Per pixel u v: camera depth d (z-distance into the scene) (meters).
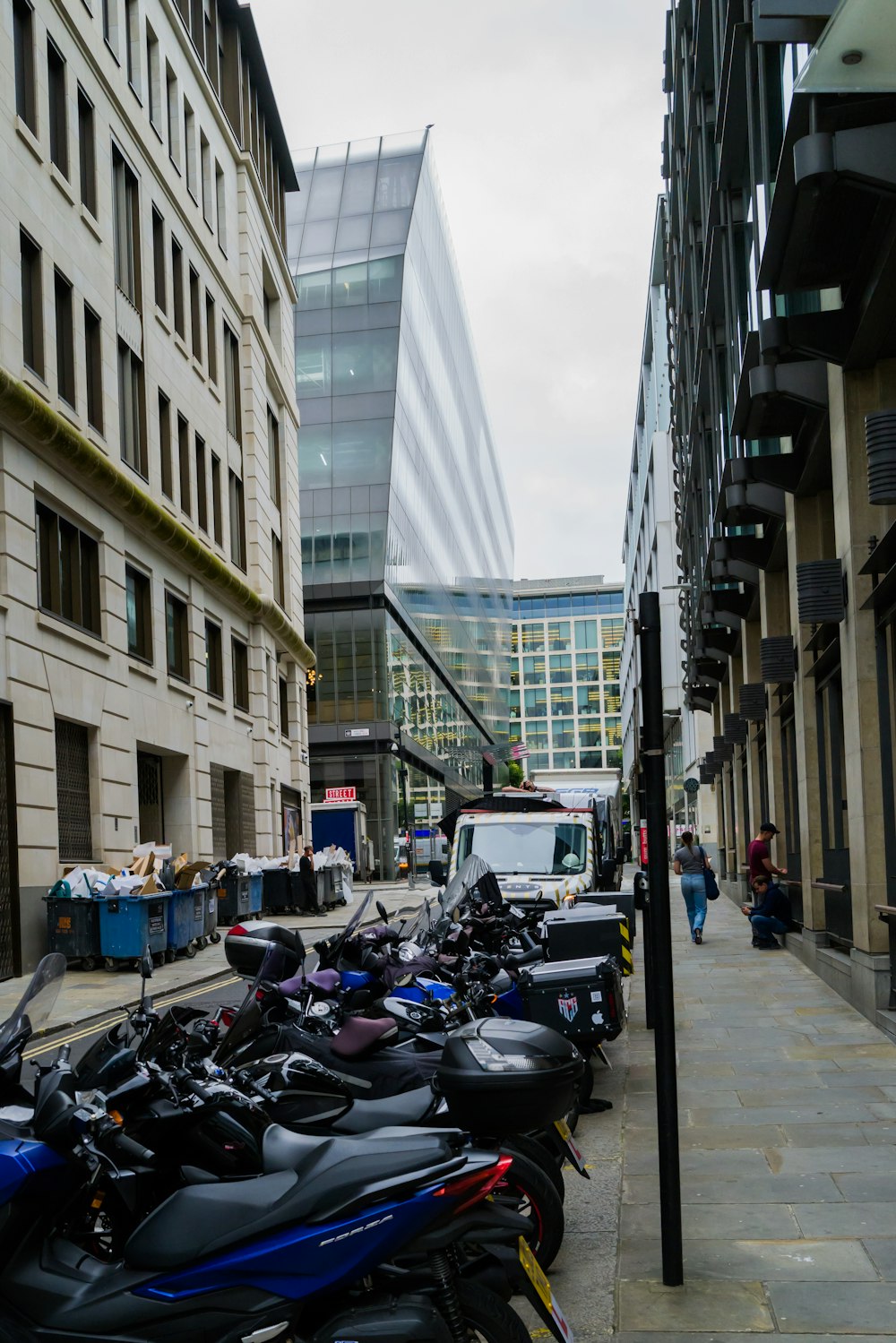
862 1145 6.79
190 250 31.28
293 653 40.84
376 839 60.03
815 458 13.70
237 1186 3.57
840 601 11.40
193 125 32.25
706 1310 4.59
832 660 12.83
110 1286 3.50
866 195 8.55
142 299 26.42
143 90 27.48
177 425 29.33
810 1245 5.22
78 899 17.66
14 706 18.28
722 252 17.39
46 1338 3.46
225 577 31.33
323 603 61.28
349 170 70.94
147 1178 3.80
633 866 56.59
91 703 21.77
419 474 70.94
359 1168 3.51
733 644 27.84
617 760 118.06
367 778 60.19
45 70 21.05
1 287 18.53
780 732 19.20
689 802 55.09
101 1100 3.66
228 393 35.50
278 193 44.09
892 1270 4.88
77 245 22.27
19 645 18.56
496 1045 4.18
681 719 57.38
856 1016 11.29
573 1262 5.20
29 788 18.66
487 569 109.69
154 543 26.22
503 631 123.31
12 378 17.84
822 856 14.87
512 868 15.06
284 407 42.06
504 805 17.61
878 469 8.82
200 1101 3.77
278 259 41.62
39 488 19.86
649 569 66.25
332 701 60.69
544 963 8.13
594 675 169.38
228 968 17.92
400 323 63.97
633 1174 6.52
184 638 29.06
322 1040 5.36
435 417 78.25
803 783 15.02
